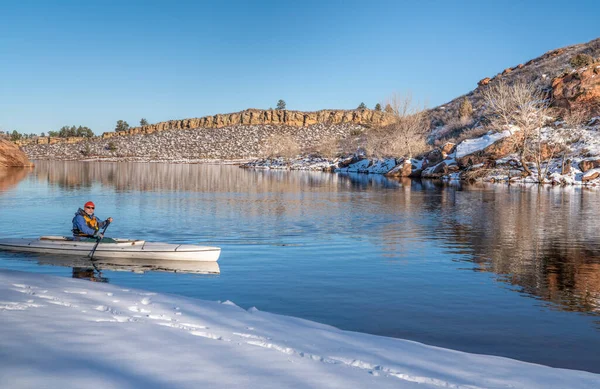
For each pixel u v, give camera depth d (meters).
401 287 9.51
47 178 47.31
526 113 48.81
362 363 4.33
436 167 55.53
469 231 17.03
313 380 3.65
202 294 8.91
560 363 5.89
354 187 39.28
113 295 6.85
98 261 11.73
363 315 7.70
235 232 16.70
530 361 5.95
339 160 86.75
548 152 48.06
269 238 15.54
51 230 17.05
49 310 5.33
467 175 49.34
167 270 10.91
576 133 49.44
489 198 29.62
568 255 12.91
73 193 31.20
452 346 6.41
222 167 89.69
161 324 5.16
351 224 18.72
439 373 4.34
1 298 5.85
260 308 8.05
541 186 40.41
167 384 3.28
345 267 11.34
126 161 124.44
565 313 7.94
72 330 4.46
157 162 118.44
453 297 8.82
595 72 56.50
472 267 11.41
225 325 5.54
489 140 54.34
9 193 30.84
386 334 6.83
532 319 7.60
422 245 14.37
